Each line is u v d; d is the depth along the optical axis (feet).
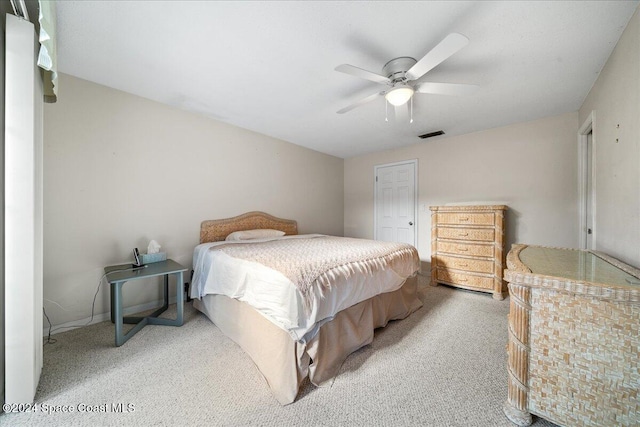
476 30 5.07
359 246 8.53
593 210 7.09
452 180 12.46
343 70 5.35
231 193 10.99
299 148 14.11
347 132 11.89
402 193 14.35
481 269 10.34
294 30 5.17
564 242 9.61
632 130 4.80
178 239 9.35
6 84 4.08
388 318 7.45
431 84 5.93
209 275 7.57
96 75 7.08
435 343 6.49
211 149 10.28
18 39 4.16
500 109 9.14
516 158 10.63
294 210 13.83
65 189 7.02
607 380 3.42
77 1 4.51
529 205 10.33
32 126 4.26
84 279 7.32
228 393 4.67
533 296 3.91
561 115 9.60
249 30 5.20
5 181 4.09
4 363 4.15
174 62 6.41
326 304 5.16
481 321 7.82
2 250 4.11
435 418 4.13
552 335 3.76
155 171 8.76
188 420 4.06
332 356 5.35
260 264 5.89
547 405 3.80
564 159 9.57
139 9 4.70
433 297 10.09
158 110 8.80
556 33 5.15
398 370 5.37
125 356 5.81
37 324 4.65
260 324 5.44
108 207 7.75
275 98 8.41
